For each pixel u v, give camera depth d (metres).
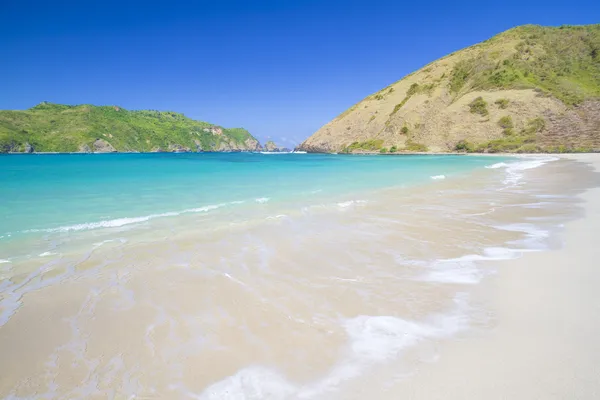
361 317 3.76
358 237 6.96
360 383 2.68
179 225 7.70
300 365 2.93
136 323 3.62
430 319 3.68
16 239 6.41
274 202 10.83
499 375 2.70
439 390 2.56
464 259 5.61
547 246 6.16
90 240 6.46
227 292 4.39
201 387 2.66
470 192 13.28
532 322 3.52
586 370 2.71
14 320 3.62
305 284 4.66
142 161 42.41
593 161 30.91
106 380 2.74
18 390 2.62
